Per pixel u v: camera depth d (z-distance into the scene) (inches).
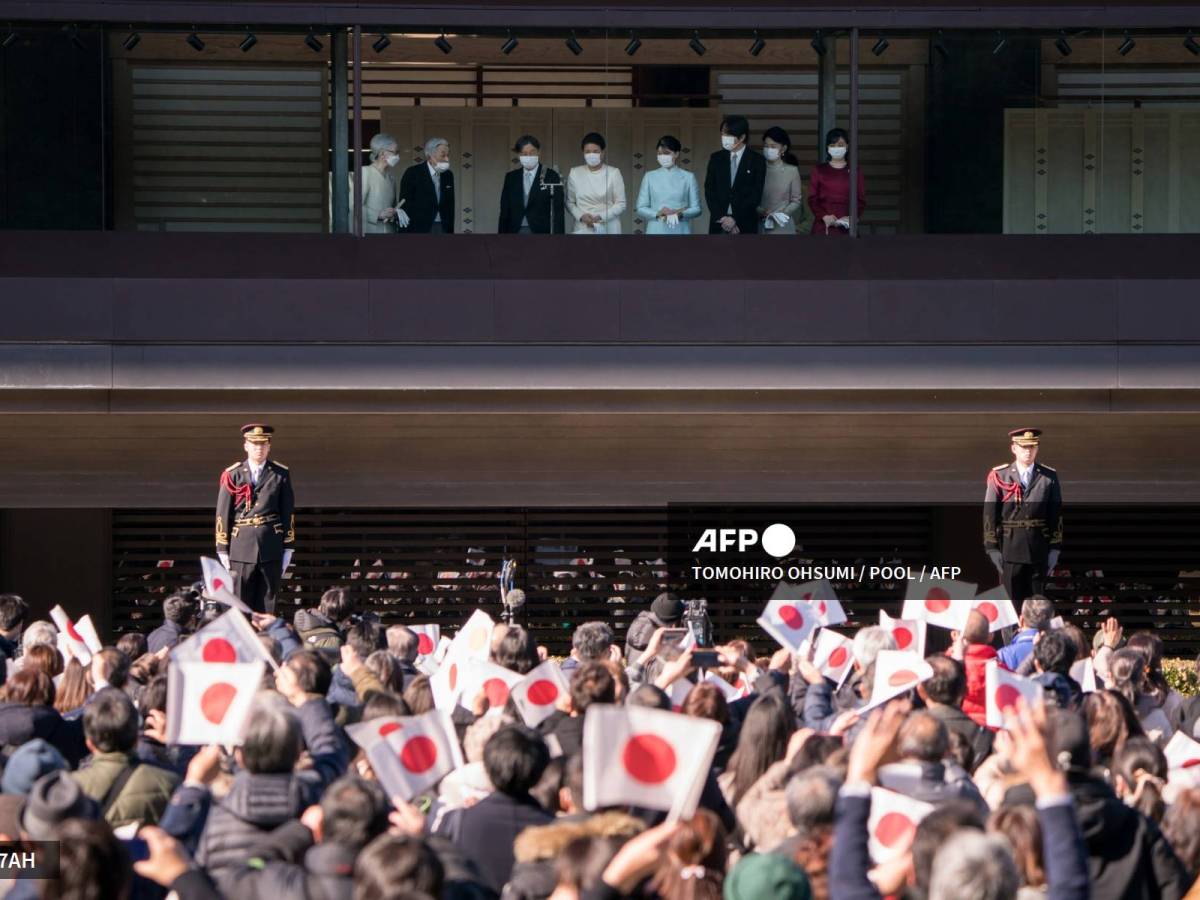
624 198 2230.6
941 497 2464.3
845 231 2231.8
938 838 571.8
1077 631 1207.6
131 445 2412.6
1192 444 2464.3
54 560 2731.3
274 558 1961.1
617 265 2223.2
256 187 2202.3
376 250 2213.3
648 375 2230.6
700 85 2217.0
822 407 2293.3
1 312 2169.0
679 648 1149.1
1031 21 2208.4
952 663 913.5
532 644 1067.3
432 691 992.9
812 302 2228.1
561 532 2795.3
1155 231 2239.2
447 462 2442.2
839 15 2198.6
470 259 2217.0
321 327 2204.7
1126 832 669.3
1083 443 2459.4
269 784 650.2
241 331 2196.1
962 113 2222.0
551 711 938.7
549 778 778.2
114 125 2178.9
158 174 2190.0
